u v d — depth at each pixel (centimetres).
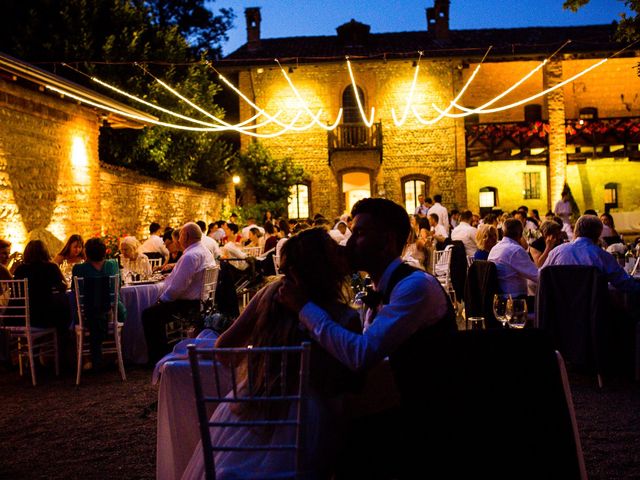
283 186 2356
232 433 267
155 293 772
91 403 576
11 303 699
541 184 2623
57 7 1644
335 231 1164
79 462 428
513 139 2466
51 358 741
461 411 249
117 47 1698
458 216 1877
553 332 565
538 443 247
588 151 2633
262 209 2292
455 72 2477
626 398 534
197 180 2203
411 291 256
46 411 554
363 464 271
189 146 1930
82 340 654
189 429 335
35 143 1098
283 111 2489
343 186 2606
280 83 2486
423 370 251
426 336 262
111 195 1441
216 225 1487
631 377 603
